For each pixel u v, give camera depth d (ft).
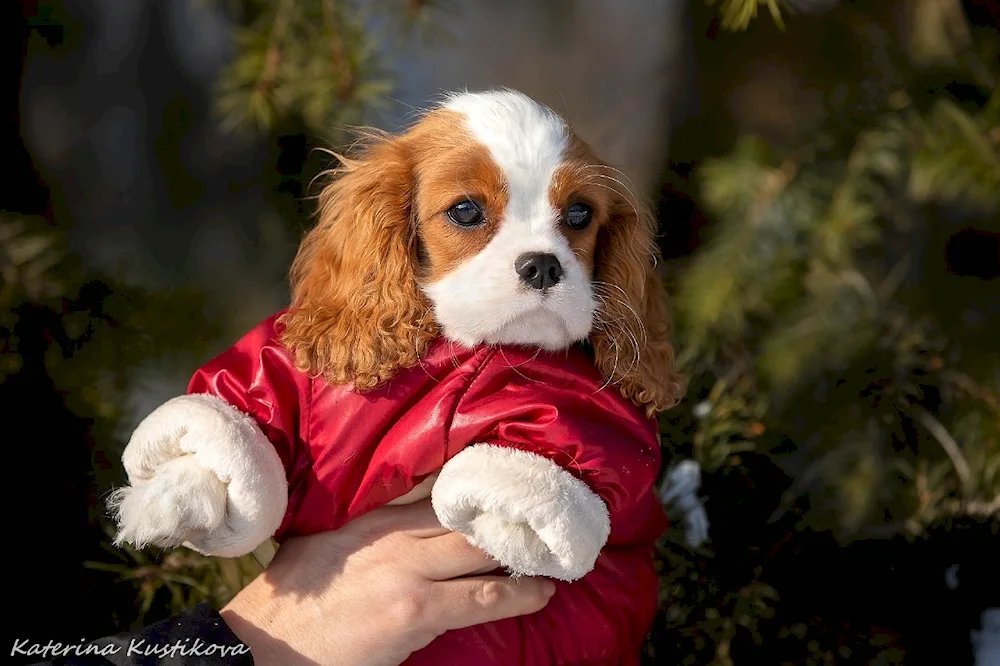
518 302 7.68
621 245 8.80
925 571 10.46
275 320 8.42
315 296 8.43
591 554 7.13
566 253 7.97
